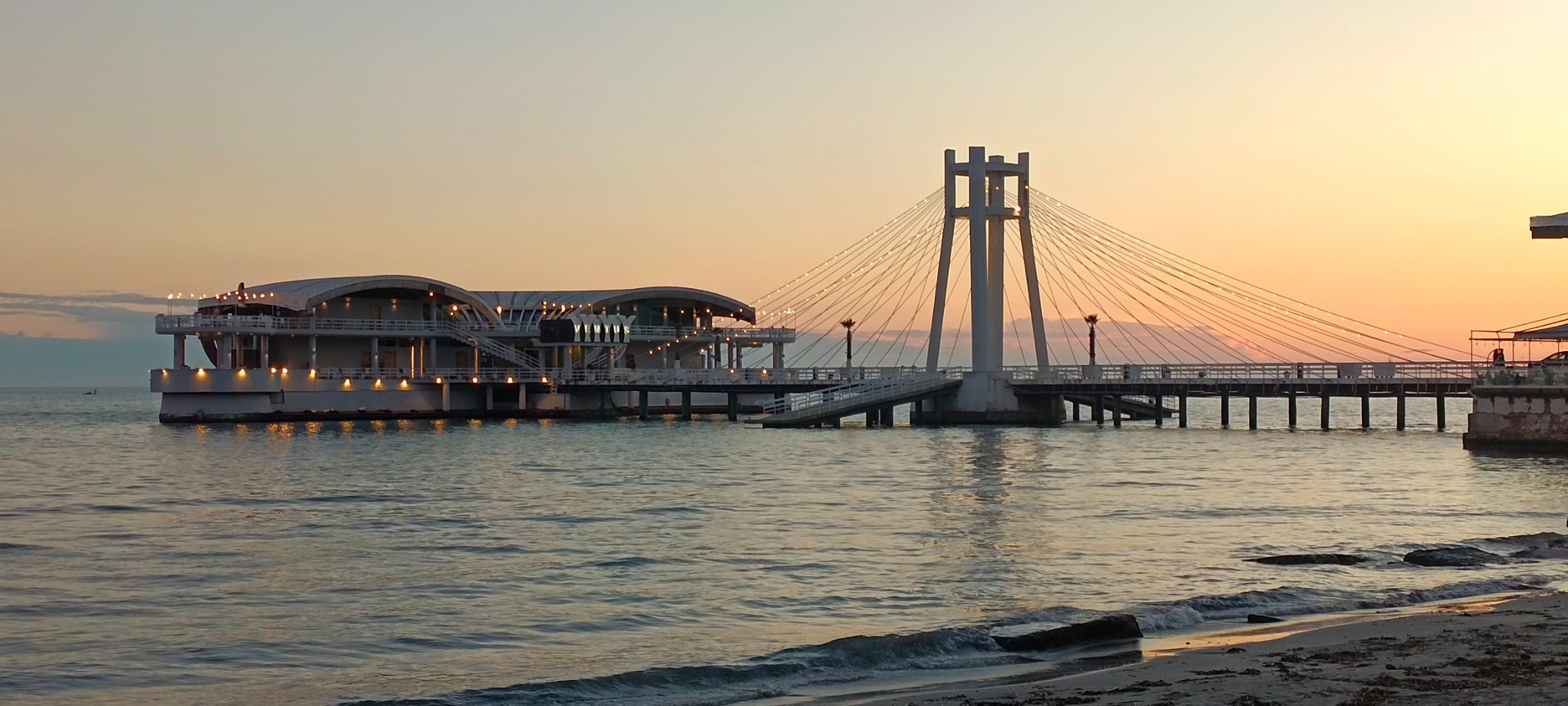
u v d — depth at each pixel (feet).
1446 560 120.98
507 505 185.37
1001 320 401.49
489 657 92.53
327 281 440.04
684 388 423.64
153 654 93.71
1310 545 139.44
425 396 441.27
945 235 397.80
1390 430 368.07
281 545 145.59
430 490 207.62
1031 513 169.17
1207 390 367.66
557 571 126.52
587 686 80.43
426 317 452.35
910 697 72.54
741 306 516.32
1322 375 344.49
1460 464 242.17
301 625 102.58
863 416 513.04
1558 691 67.26
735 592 114.93
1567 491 194.80
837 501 186.39
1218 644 86.74
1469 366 329.31
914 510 173.68
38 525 165.07
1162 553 134.10
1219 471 232.53
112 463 271.08
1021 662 83.51
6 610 108.17
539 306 484.33
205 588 118.11
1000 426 383.24
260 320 407.64
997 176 400.06
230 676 87.86
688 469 245.65
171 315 404.16
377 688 84.43
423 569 128.47
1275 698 68.08
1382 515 166.91
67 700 82.79
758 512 174.09
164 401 404.98
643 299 496.23
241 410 409.69
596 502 187.73
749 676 82.12
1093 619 90.38
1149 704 67.82
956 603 109.09
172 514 176.65
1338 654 77.82
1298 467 239.71
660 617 104.99
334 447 308.19
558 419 443.32
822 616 104.63
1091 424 403.54
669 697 78.28
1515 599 98.84
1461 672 71.92
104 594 115.44
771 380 420.36
